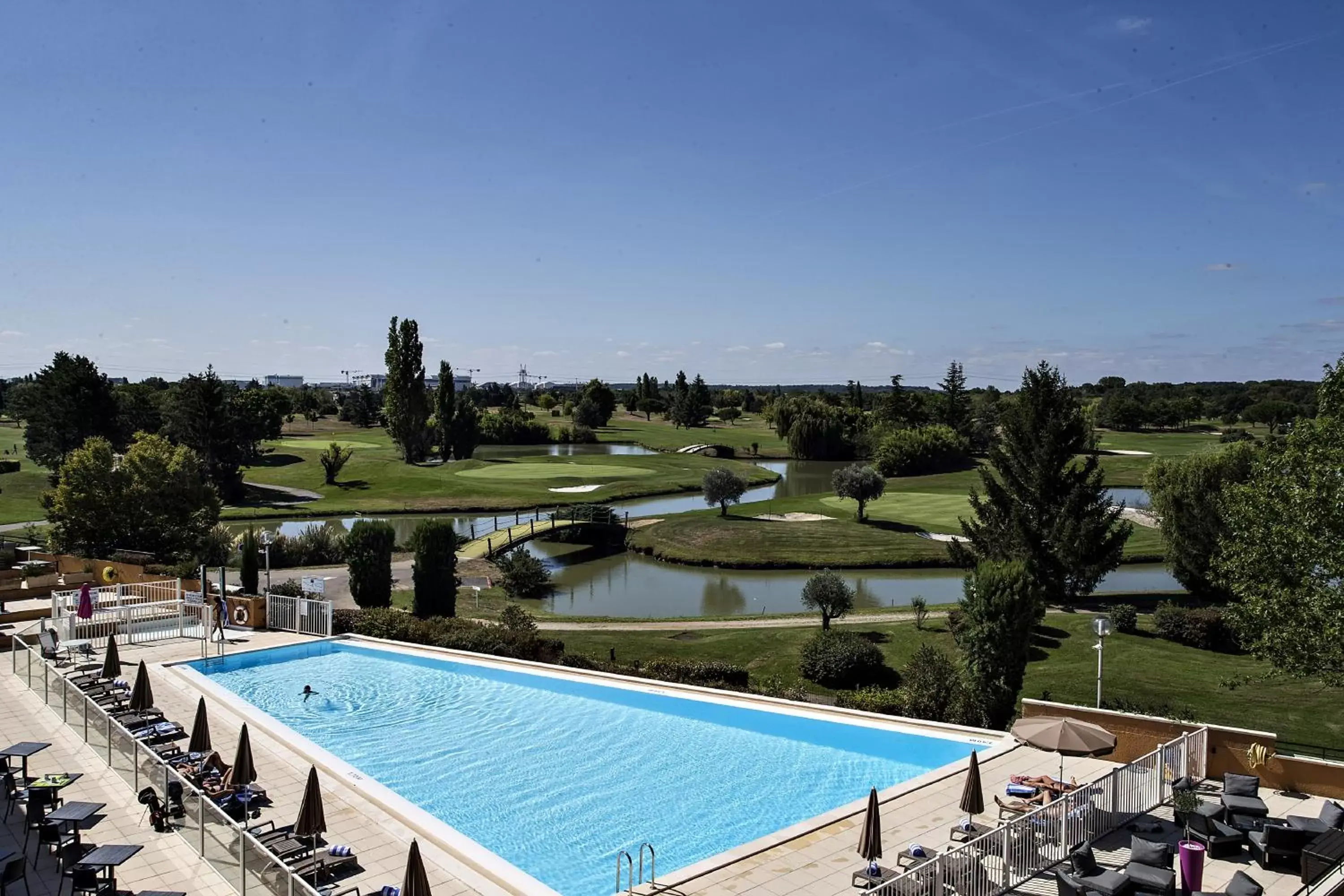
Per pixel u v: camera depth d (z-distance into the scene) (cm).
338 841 1412
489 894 1259
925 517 6888
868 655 2947
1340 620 1795
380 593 3503
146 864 1286
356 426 15812
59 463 7175
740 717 2183
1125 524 4153
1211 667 3073
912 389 16288
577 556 5897
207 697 2212
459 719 2181
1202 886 1226
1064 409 4009
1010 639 2227
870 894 1087
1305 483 1967
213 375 8056
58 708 1950
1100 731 1412
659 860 1447
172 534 4394
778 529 6103
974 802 1350
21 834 1366
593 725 2141
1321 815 1352
